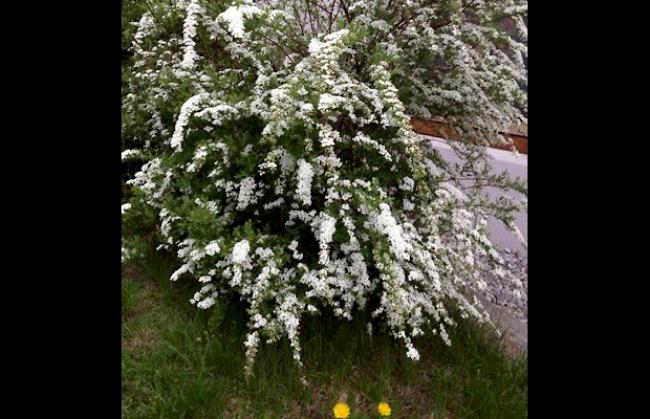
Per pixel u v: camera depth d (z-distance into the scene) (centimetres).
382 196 191
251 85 253
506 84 249
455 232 231
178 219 211
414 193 235
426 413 195
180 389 179
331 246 220
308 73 207
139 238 238
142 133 285
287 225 223
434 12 246
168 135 263
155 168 231
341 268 201
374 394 195
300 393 193
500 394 200
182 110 200
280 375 197
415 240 216
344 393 196
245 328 214
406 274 217
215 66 263
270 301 203
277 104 183
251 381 191
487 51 258
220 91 227
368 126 234
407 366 210
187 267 204
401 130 194
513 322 277
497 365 218
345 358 209
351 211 204
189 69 242
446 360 221
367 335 221
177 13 255
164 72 242
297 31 250
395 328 212
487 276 320
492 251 231
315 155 203
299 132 198
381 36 249
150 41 273
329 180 190
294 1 262
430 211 218
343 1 253
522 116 267
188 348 201
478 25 255
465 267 225
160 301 242
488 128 261
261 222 229
